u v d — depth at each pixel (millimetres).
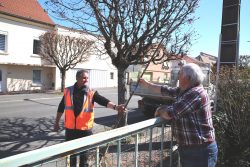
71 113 4875
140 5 6309
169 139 3625
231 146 6012
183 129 3070
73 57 23578
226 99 6387
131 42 6781
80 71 4945
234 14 7398
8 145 7480
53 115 12273
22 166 1690
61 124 10359
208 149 3061
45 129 9484
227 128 6273
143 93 11477
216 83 6797
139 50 6879
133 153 3270
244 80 6422
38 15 26062
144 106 11922
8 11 23156
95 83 32812
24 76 24750
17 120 10867
